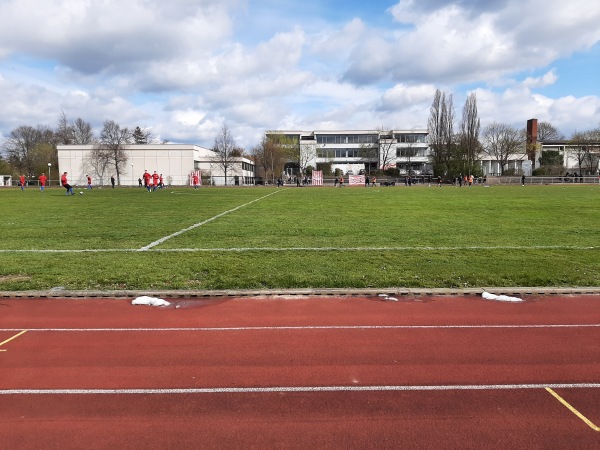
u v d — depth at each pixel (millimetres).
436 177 84062
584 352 5676
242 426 4023
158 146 83125
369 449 3689
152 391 4672
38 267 10109
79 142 105625
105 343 6004
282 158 99125
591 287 8469
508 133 90812
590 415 4219
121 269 9906
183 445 3742
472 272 9547
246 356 5566
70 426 4027
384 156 105938
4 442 3785
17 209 25234
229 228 16734
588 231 15703
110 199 34812
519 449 3695
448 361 5410
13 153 92500
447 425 4047
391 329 6527
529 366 5273
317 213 22734
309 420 4129
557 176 77875
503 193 42281
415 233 15320
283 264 10383
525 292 8273
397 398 4535
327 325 6695
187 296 8148
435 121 87875
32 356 5574
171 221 19125
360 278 9102
